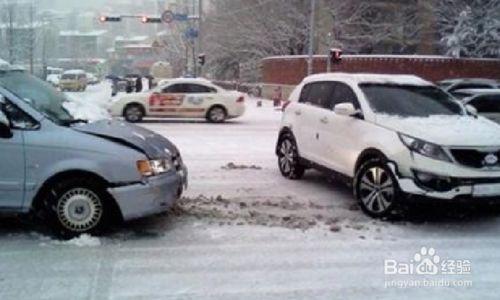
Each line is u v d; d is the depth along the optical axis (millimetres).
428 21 43312
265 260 5652
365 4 42000
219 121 20922
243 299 4746
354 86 8164
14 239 6098
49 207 6078
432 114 7715
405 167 6758
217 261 5598
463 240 6469
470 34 38375
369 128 7449
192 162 11336
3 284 4961
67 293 4801
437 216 7422
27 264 5418
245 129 18484
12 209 6039
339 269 5477
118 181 6000
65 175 6047
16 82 6621
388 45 43750
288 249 5988
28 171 5961
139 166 6043
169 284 5027
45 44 72500
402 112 7652
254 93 44125
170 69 63938
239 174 10031
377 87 8117
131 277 5164
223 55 50688
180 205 7535
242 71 48094
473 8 39750
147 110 20562
